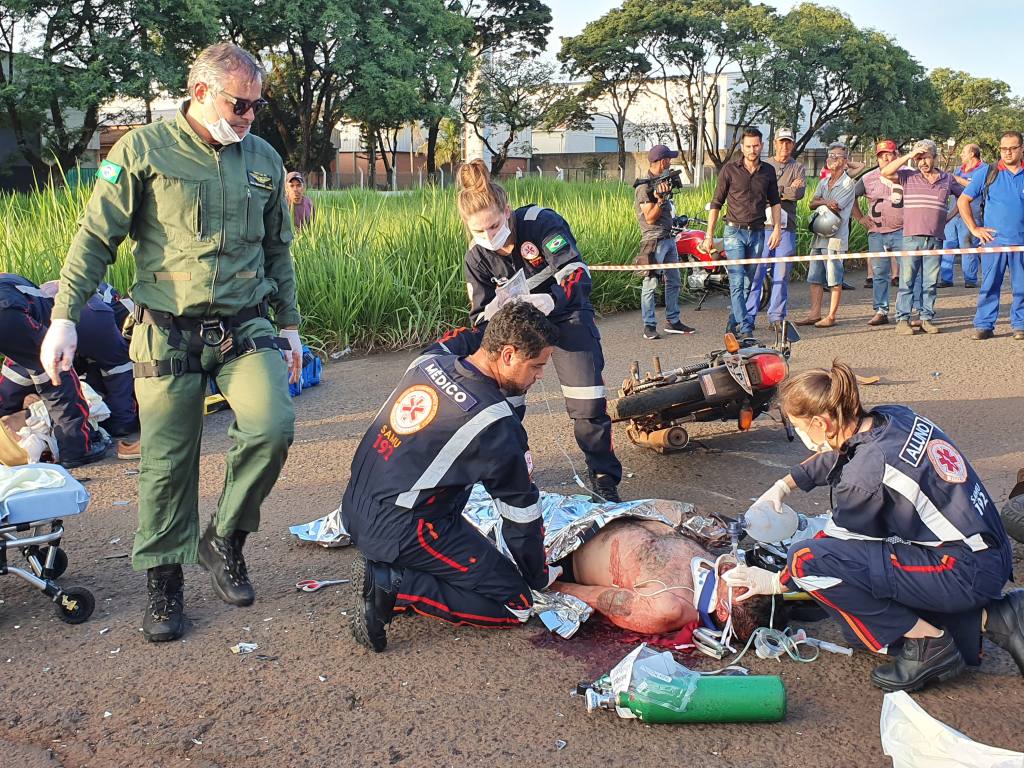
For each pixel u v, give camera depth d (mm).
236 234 3383
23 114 30953
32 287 5590
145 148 3268
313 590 3854
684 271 11172
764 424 6207
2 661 3309
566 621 3416
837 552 2957
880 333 9000
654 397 5250
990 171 8438
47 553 3662
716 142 56969
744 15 53531
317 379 7586
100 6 31250
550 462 5480
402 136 58562
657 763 2658
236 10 34312
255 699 3035
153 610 3461
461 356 3846
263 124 42562
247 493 3516
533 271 4371
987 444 5516
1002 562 2900
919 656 2949
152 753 2758
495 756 2707
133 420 6262
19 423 5535
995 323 8469
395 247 9938
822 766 2635
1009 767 2367
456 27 39844
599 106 65500
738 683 2850
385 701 3008
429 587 3350
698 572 3389
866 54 53062
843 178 9414
